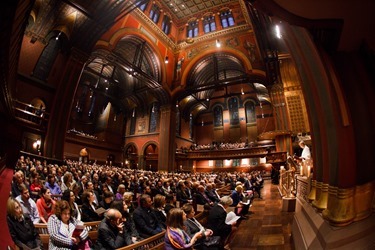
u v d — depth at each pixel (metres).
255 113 34.38
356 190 1.78
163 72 25.95
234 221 4.12
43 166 11.05
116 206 4.11
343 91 1.90
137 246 2.91
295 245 3.18
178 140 31.81
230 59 26.44
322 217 2.19
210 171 30.17
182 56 27.30
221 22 25.72
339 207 1.80
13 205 3.00
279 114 19.39
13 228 2.92
